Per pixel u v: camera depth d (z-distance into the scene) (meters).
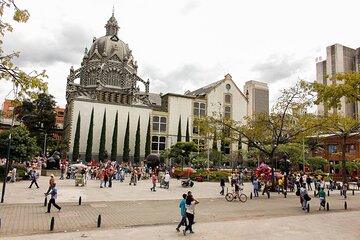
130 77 78.31
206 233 11.70
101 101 68.00
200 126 30.53
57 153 41.03
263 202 21.41
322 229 12.82
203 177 38.91
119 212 16.08
